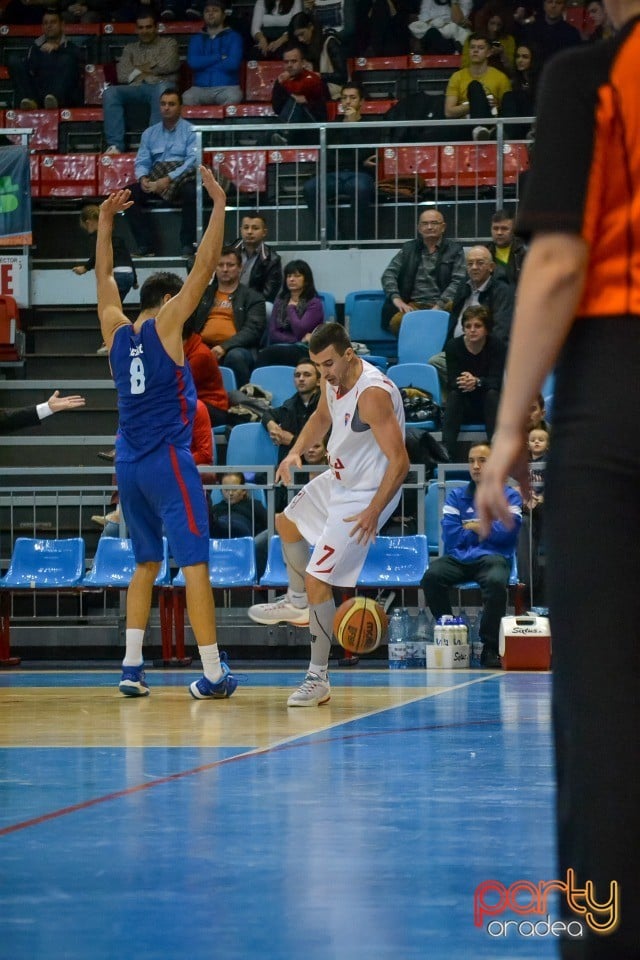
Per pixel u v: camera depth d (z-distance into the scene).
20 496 18.92
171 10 28.12
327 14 26.78
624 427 2.42
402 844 4.29
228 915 3.35
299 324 19.94
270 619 11.01
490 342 18.02
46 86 26.28
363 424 9.92
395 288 20.61
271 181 23.02
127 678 10.88
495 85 23.25
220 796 5.36
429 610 15.93
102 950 3.02
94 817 4.86
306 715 9.10
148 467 10.54
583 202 2.47
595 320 2.51
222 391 18.53
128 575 16.36
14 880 3.77
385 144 22.12
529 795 5.36
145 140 23.41
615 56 2.51
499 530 15.30
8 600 16.34
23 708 9.77
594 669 2.38
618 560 2.40
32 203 24.19
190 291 10.45
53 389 20.53
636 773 2.37
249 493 16.98
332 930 3.19
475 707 9.61
